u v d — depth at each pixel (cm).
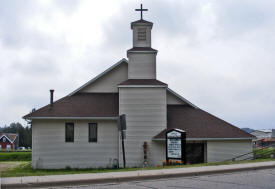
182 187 1195
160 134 2603
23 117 2594
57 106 2711
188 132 2612
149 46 2861
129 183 1305
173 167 1716
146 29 2875
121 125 1816
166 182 1315
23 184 1217
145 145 2600
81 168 2633
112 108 2745
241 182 1277
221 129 2684
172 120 2758
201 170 1534
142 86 2656
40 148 2622
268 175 1451
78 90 2888
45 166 2611
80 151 2655
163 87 2666
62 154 2636
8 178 1343
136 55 2802
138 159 2609
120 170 1622
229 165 1739
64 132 2652
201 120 2777
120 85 2647
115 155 2673
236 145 2647
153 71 2788
